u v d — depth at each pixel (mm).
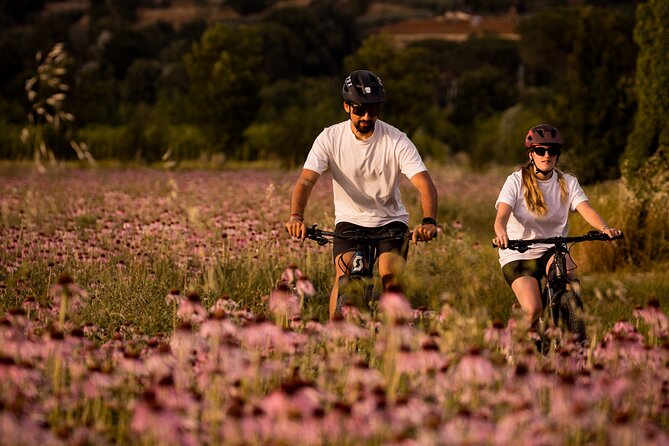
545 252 14945
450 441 7895
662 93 34156
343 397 9875
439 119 149250
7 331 10117
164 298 16734
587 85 56438
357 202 14641
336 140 14453
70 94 101438
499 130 106250
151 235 23562
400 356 9531
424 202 13938
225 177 66375
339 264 14133
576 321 13570
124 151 96750
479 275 18781
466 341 10930
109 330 14273
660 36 34219
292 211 14180
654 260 28422
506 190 14883
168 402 8438
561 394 9055
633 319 18359
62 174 67812
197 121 110625
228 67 109125
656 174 29859
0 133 93312
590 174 55125
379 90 13820
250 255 21469
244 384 9586
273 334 10508
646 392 10297
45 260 20719
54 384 9656
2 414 7781
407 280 13883
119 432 9094
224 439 8227
